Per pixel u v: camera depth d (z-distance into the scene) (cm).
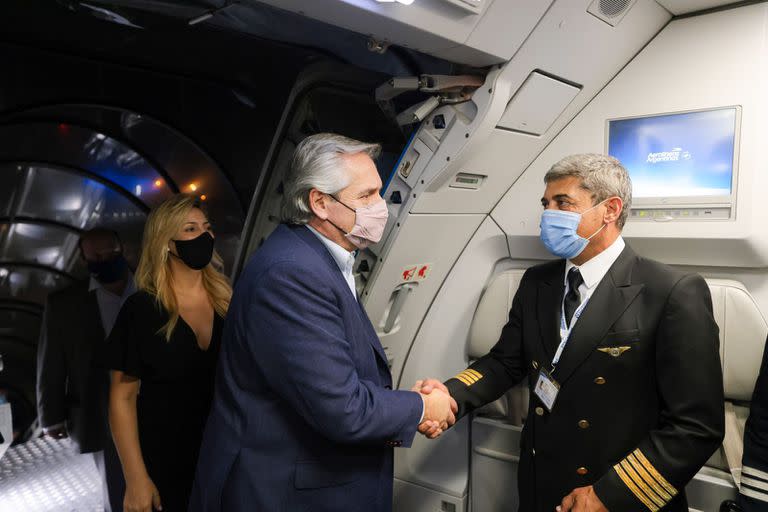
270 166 258
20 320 624
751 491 159
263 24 187
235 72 397
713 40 194
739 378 188
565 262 189
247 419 143
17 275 596
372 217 149
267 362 137
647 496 148
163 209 179
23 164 476
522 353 200
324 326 137
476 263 256
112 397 178
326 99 253
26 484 340
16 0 289
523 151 221
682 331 150
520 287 202
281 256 141
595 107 220
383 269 219
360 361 150
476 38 156
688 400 148
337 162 144
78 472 355
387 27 144
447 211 222
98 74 400
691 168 198
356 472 149
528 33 166
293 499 142
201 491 149
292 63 367
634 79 211
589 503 154
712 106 193
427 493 263
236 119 460
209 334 189
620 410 160
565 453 168
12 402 649
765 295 193
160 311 177
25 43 345
